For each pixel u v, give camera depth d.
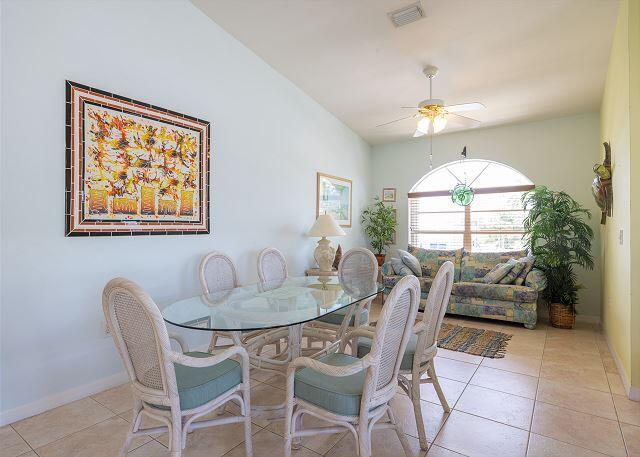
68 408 2.21
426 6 2.67
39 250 2.14
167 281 2.83
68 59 2.25
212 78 3.20
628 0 2.38
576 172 4.70
